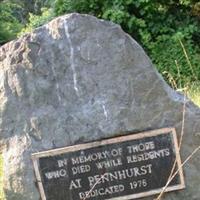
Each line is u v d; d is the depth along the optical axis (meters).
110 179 2.41
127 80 2.40
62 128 2.41
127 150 2.40
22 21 9.05
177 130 2.41
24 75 2.43
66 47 2.41
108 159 2.40
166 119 2.41
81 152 2.40
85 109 2.40
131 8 4.82
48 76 2.42
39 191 2.42
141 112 2.40
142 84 2.40
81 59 2.40
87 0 4.82
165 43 4.71
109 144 2.39
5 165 2.44
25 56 2.43
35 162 2.40
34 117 2.42
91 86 2.40
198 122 2.42
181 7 4.86
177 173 2.41
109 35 2.40
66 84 2.41
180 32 4.66
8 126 2.45
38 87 2.42
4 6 7.98
